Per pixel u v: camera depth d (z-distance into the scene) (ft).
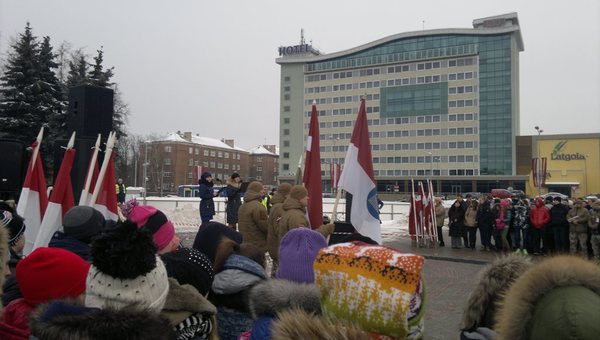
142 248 6.35
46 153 79.77
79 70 97.60
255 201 24.40
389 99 332.80
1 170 25.30
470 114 306.96
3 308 8.06
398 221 83.41
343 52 346.33
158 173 337.93
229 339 9.97
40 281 7.48
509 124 296.10
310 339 5.57
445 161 311.27
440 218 56.80
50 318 5.94
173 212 73.97
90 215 10.09
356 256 6.82
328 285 6.95
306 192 20.59
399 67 331.57
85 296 6.77
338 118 347.56
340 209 111.86
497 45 304.09
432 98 318.65
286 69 364.38
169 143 375.86
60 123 80.84
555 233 46.80
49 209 16.69
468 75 309.83
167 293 7.13
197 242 11.25
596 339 4.19
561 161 253.44
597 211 43.96
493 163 296.30
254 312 8.21
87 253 9.66
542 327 4.56
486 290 7.93
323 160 348.59
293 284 7.87
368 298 6.37
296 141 356.79
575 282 4.73
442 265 41.39
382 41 335.06
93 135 22.12
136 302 6.07
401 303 6.18
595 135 248.11
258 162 472.44
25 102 80.07
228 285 9.93
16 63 82.99
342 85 347.97
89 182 17.79
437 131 315.58
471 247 53.36
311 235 9.18
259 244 24.20
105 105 22.52
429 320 22.50
